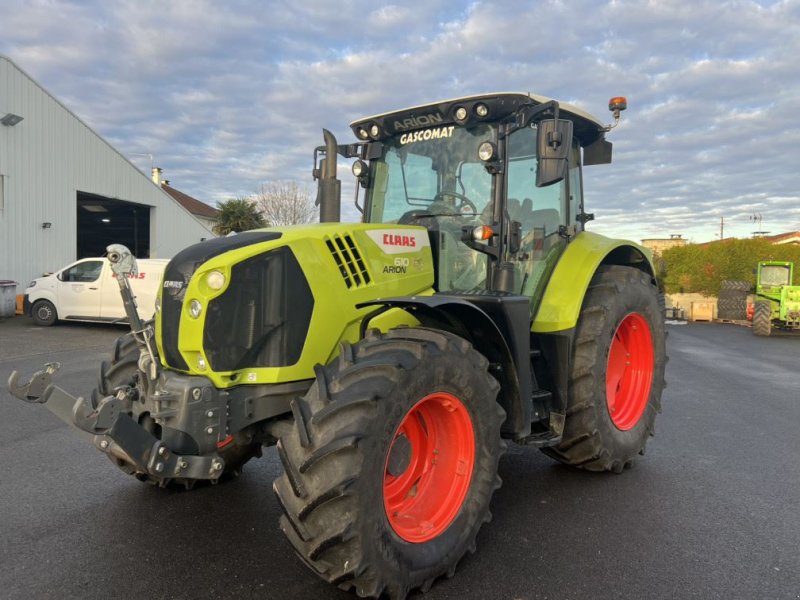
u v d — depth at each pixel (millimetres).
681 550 3152
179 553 3064
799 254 21766
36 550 3086
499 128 3695
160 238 23703
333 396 2557
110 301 13039
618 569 2949
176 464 2654
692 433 5520
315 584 2781
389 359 2631
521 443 3549
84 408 2504
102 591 2701
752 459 4727
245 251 2871
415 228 3684
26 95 16891
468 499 2961
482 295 3410
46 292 13531
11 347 10516
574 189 4684
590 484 4141
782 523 3498
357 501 2391
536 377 3938
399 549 2582
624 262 5023
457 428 2988
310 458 2414
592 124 4504
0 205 16266
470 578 2863
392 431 2541
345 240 3227
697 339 14445
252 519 3480
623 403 4605
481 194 3768
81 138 19094
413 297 2908
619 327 4520
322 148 4246
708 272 22875
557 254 4250
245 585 2766
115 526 3375
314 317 3002
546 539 3277
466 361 2918
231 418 2820
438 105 3760
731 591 2758
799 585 2816
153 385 2920
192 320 2768
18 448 4773
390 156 4199
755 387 7922
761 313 15016
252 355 2885
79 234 32094
